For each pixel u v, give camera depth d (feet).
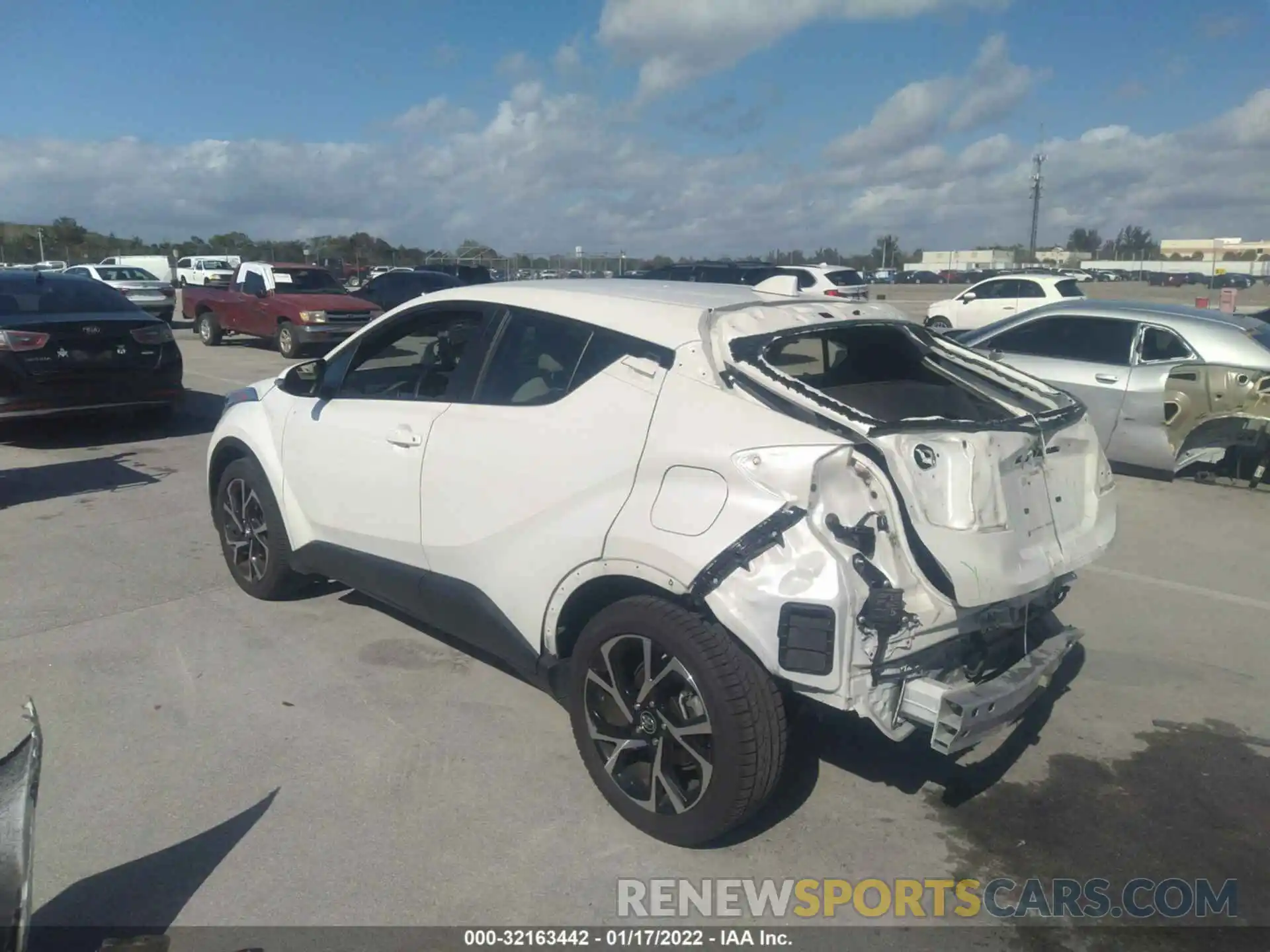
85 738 13.38
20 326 31.01
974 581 10.30
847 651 9.76
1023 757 13.51
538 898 10.37
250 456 17.63
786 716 11.03
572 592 11.85
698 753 10.71
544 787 12.41
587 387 12.12
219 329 67.41
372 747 13.29
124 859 10.85
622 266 115.44
